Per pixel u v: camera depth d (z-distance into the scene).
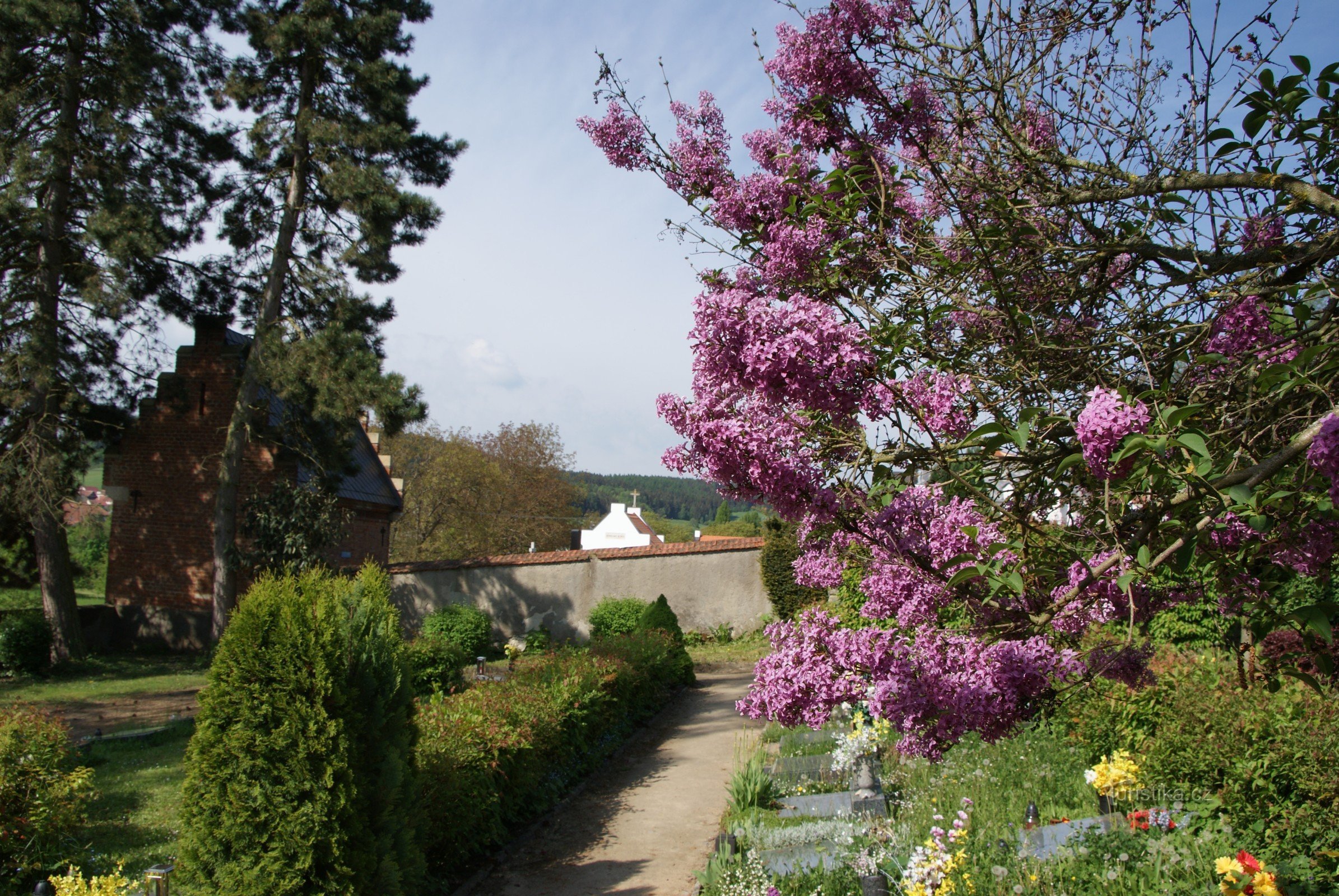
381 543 25.77
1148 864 4.48
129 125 17.28
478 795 6.66
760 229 3.38
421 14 18.81
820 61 3.27
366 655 5.11
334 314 18.41
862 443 2.56
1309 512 1.99
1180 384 2.75
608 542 51.00
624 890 6.21
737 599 22.25
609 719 10.59
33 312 17.55
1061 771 6.77
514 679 9.99
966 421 2.74
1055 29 3.08
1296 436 1.81
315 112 18.34
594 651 12.40
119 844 6.97
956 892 4.62
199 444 21.53
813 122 3.47
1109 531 2.08
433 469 42.53
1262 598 2.24
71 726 11.98
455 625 19.31
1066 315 3.19
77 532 39.25
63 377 17.64
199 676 16.83
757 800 7.57
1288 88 2.57
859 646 2.50
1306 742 4.63
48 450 17.06
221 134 18.36
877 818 6.43
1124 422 1.89
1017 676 2.35
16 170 16.08
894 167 3.38
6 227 16.72
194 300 19.30
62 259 17.81
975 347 3.12
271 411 20.20
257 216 18.67
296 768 4.71
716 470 2.51
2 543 19.42
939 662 2.44
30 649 16.88
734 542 22.62
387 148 17.95
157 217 17.62
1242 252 2.85
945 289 3.02
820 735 9.66
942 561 2.56
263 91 17.98
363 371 17.30
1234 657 5.84
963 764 7.15
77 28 16.81
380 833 5.02
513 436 47.44
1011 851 4.95
